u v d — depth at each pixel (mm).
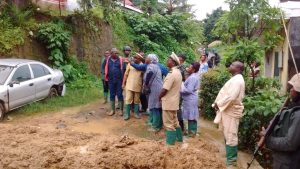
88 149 5305
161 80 9305
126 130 9695
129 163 4934
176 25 27375
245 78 9172
